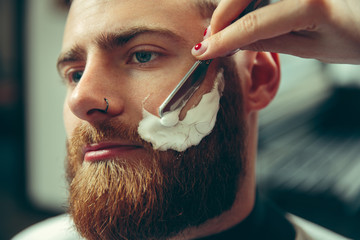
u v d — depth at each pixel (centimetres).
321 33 45
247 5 48
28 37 215
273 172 179
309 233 78
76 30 59
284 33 46
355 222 149
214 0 59
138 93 57
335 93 250
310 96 238
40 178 230
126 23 55
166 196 58
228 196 64
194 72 56
